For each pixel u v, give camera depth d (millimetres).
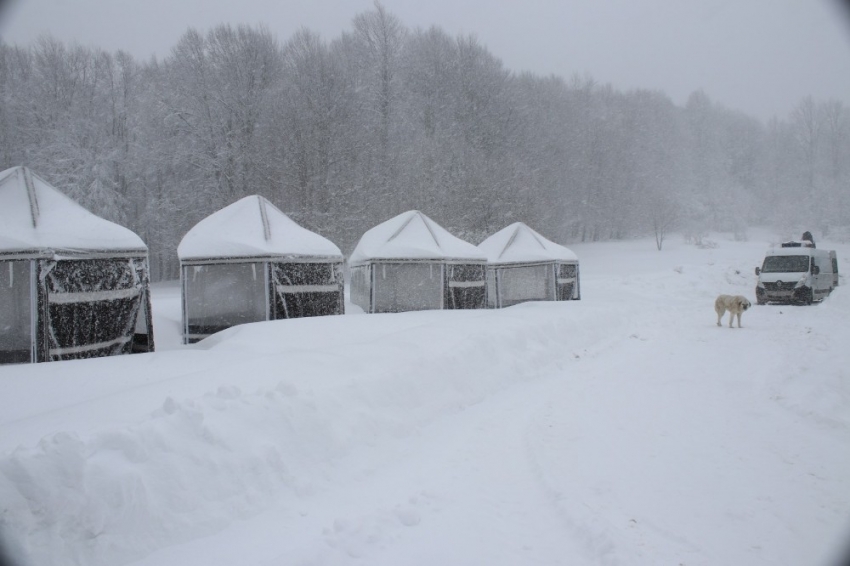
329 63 37688
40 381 6840
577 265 21875
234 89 37156
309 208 36469
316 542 3594
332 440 5055
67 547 3332
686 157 62875
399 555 3516
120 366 7645
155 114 36875
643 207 53531
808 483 4512
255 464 4367
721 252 40219
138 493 3672
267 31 39062
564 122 52156
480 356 8258
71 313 9906
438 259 17094
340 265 14961
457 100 44031
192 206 36219
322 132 36719
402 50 44656
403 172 39219
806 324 14070
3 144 36031
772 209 61844
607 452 5293
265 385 5684
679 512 4020
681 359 9953
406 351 7598
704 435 5766
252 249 13148
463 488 4547
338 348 7820
